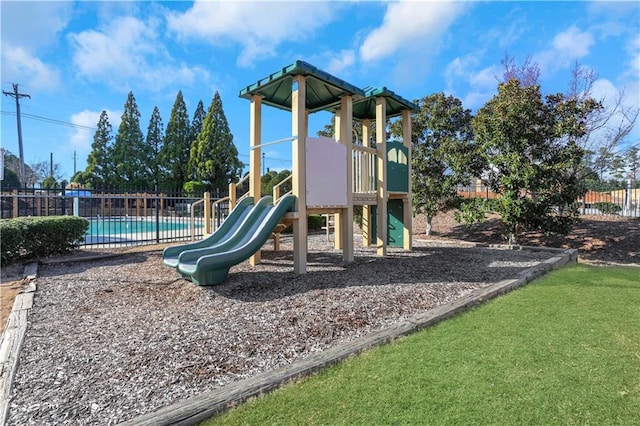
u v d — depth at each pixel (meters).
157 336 2.71
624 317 3.18
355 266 5.38
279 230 5.91
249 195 5.77
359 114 7.67
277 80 5.12
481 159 8.17
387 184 6.70
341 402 1.84
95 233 12.59
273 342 2.60
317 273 4.86
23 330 2.86
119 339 2.66
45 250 6.20
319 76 4.98
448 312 3.23
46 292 4.07
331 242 8.83
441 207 9.45
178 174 26.39
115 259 6.32
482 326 2.95
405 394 1.91
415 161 9.04
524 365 2.24
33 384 2.01
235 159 26.03
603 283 4.58
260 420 1.70
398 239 7.77
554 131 7.12
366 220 8.02
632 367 2.21
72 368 2.21
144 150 27.83
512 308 3.44
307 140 5.00
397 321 3.04
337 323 2.98
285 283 4.29
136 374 2.12
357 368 2.21
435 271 5.00
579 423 1.66
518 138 7.31
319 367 2.20
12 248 5.71
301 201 4.86
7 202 12.24
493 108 7.73
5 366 2.23
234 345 2.54
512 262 5.77
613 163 10.80
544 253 6.77
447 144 8.64
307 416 1.72
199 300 3.63
